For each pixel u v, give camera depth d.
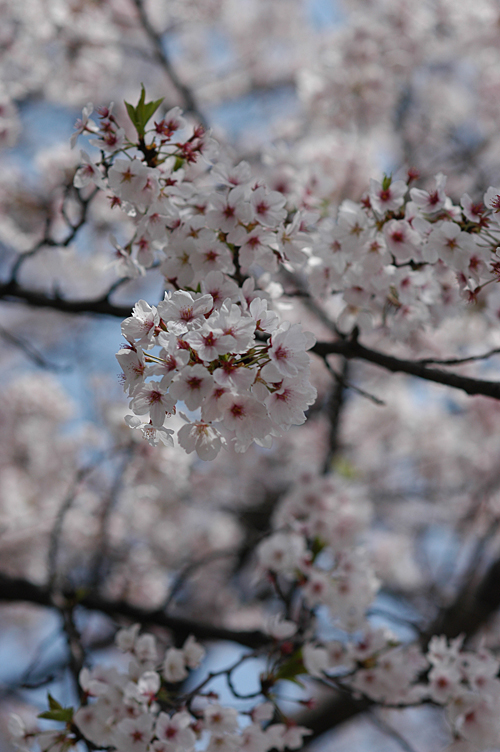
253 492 9.02
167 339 1.75
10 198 5.35
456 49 8.04
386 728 3.91
